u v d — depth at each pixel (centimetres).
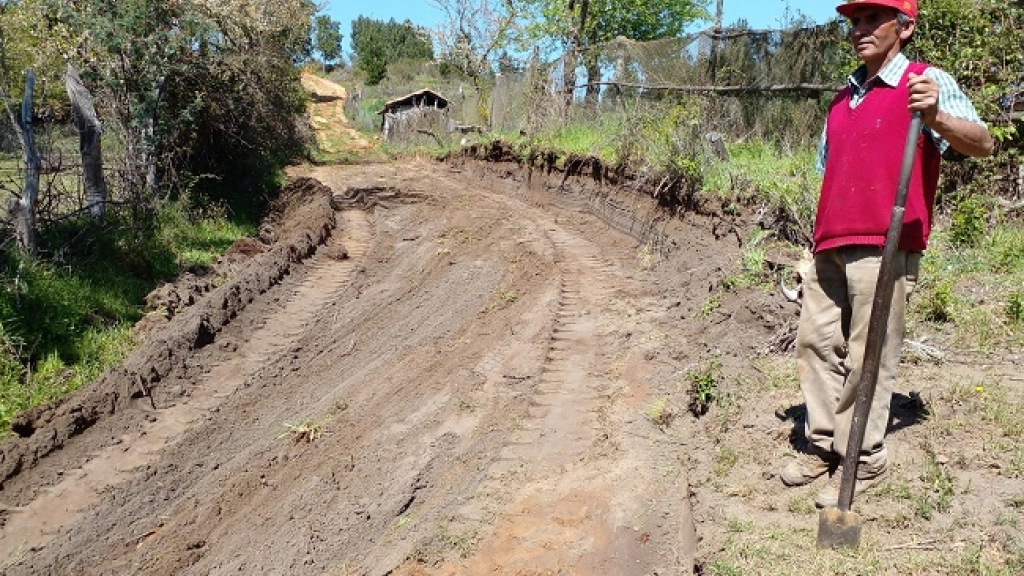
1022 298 600
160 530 571
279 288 1070
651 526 472
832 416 426
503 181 1666
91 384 743
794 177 899
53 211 996
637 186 1151
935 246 734
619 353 752
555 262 1088
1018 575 344
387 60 6059
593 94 1866
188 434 694
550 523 502
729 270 798
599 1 2506
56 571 530
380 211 1639
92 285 916
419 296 1059
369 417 704
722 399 567
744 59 1375
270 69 1756
